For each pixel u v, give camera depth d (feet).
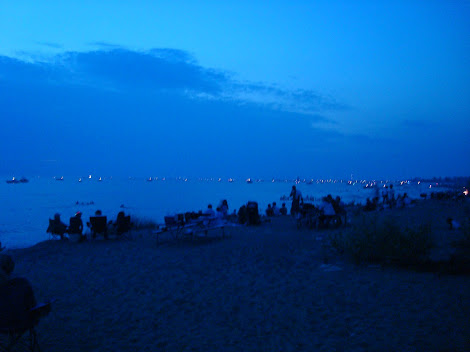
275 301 19.67
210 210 47.80
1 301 12.81
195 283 24.11
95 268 30.25
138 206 154.92
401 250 26.68
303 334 15.17
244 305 19.30
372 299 19.04
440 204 96.58
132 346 14.82
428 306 17.52
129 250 38.42
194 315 18.17
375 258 28.22
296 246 36.27
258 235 45.57
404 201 85.81
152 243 43.06
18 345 15.39
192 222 46.57
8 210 131.54
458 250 27.30
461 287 20.54
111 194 274.57
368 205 75.56
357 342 14.01
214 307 19.21
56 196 238.07
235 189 444.96
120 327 16.98
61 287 24.64
